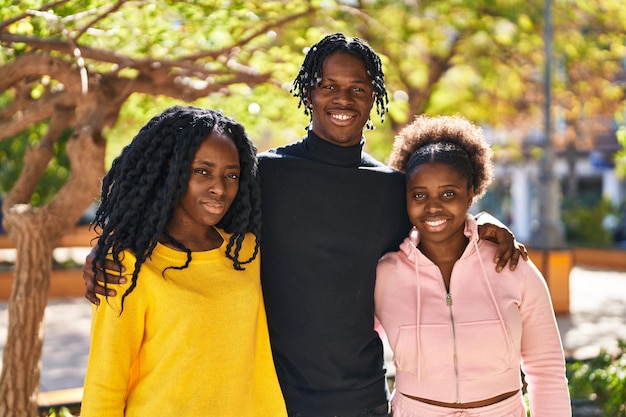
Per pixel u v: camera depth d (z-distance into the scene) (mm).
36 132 6281
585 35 12742
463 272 2537
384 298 2629
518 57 12188
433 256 2607
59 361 7281
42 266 3896
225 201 2244
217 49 4469
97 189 3943
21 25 3900
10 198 4254
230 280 2217
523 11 11281
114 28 4172
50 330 9141
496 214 28703
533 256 10039
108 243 2115
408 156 2834
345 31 5449
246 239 2402
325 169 2639
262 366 2363
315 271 2586
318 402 2531
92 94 4137
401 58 9930
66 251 14930
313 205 2609
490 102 12891
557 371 2514
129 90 4340
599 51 12430
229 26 4395
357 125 2648
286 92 4578
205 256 2219
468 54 11406
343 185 2643
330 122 2625
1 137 4578
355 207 2646
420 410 2508
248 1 4387
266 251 2596
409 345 2516
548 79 11578
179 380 2082
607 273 15531
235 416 2160
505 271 2527
